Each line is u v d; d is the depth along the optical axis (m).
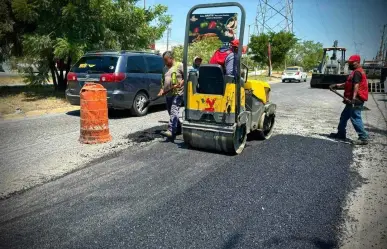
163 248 2.90
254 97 6.12
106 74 8.38
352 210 3.61
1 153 5.50
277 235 3.10
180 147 6.01
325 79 20.78
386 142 6.61
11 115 8.91
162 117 9.01
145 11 14.15
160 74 9.89
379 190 4.14
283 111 10.39
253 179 4.45
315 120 8.90
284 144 6.25
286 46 37.19
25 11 11.32
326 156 5.52
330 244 2.98
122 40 13.23
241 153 5.66
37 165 4.94
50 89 14.63
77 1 11.49
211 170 4.80
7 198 3.84
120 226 3.25
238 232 3.15
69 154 5.49
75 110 10.05
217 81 5.39
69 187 4.15
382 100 13.09
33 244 2.95
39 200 3.79
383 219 3.41
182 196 3.91
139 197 3.89
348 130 7.75
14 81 17.53
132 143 6.22
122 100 8.50
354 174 4.71
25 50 12.18
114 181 4.36
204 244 2.96
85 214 3.48
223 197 3.89
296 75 29.86
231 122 5.37
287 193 4.02
